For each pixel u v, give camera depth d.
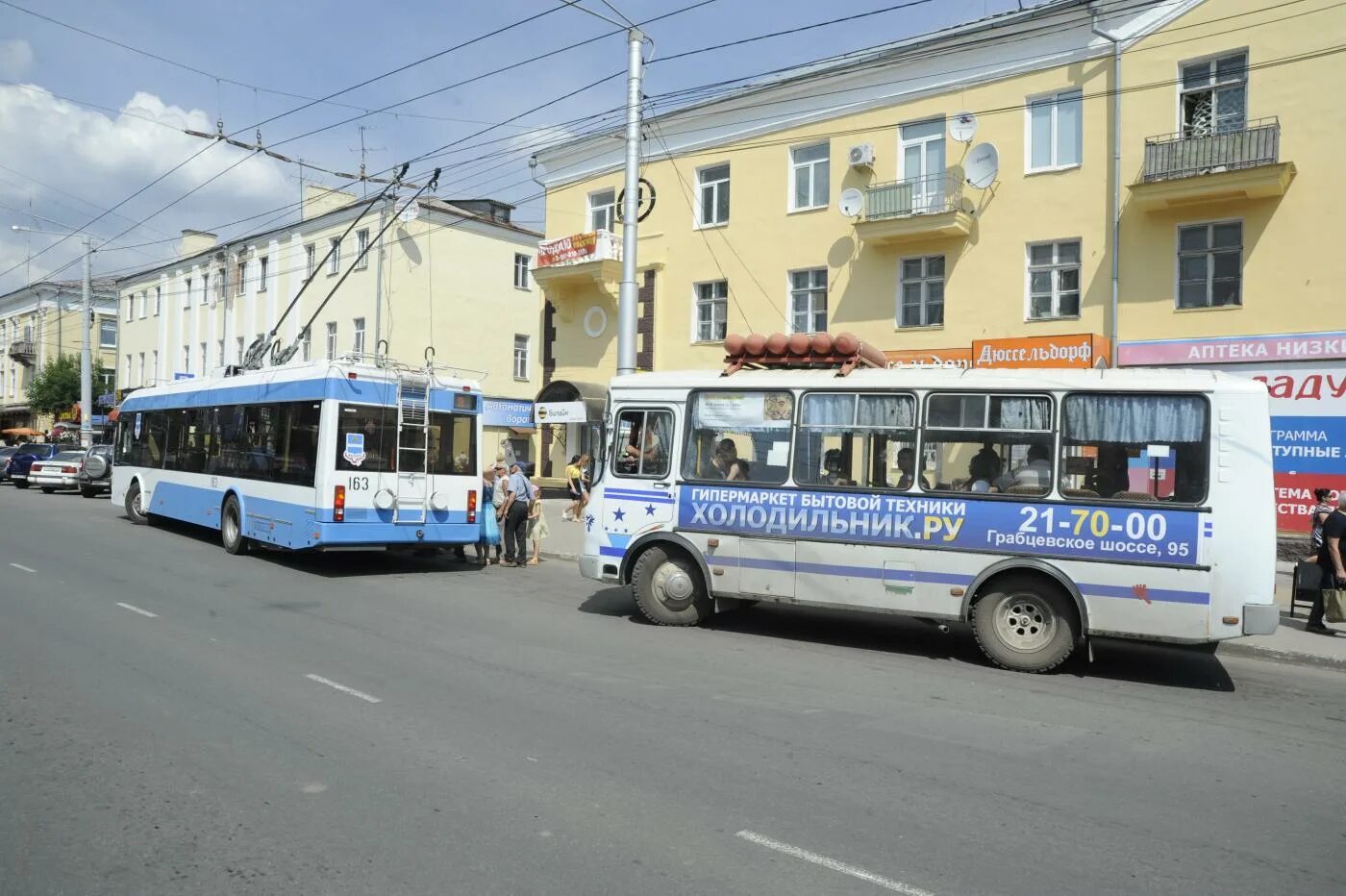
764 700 7.36
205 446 17.23
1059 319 17.91
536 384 27.25
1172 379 8.74
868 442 9.81
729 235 22.66
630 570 10.95
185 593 11.59
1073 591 8.78
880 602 9.59
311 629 9.65
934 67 19.44
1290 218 15.52
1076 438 8.97
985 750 6.25
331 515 13.45
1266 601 8.27
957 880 4.21
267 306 38.75
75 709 6.49
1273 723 7.32
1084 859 4.51
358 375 13.84
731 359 10.81
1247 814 5.21
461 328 35.09
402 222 32.81
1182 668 9.45
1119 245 17.11
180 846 4.36
